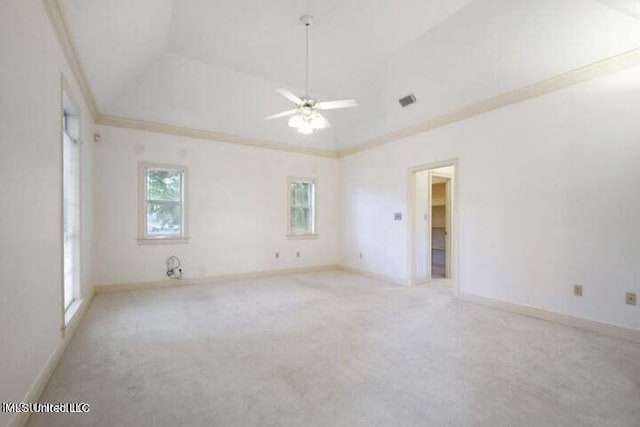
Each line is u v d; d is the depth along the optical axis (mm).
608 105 3061
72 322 2971
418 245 5516
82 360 2508
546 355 2619
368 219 6164
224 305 4105
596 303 3158
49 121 2264
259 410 1877
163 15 3395
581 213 3262
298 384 2170
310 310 3900
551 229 3492
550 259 3502
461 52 3814
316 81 5098
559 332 3143
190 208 5328
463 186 4398
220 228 5609
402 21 3645
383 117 5477
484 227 4141
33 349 1902
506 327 3295
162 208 5168
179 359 2547
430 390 2094
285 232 6316
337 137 6711
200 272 5422
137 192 4895
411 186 5270
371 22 3650
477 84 4004
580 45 3080
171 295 4594
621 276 2996
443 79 4238
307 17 3559
